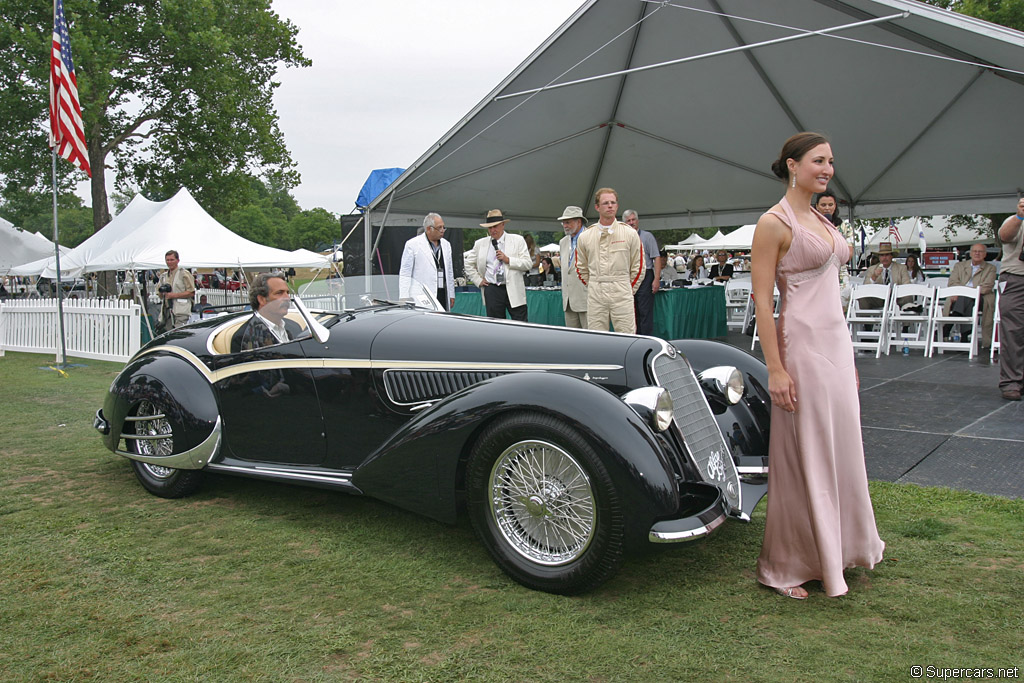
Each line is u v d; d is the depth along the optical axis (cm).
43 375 888
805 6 692
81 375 888
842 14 682
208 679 207
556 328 326
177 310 1001
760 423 338
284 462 361
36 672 211
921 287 852
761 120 938
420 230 669
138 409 404
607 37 784
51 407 663
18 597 264
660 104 938
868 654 213
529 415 262
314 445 351
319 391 345
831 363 254
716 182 1140
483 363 314
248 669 212
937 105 808
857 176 1011
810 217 261
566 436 250
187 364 387
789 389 253
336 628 238
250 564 296
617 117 976
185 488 386
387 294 441
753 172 1085
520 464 273
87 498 391
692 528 244
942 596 250
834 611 243
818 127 915
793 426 257
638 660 213
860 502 262
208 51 1981
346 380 339
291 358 354
